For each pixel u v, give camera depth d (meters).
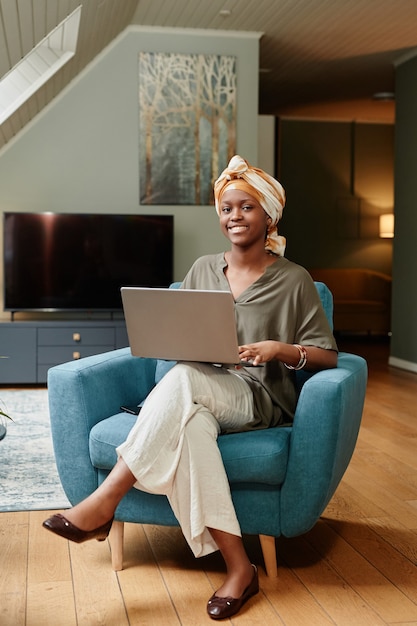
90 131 5.67
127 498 2.08
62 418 2.15
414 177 6.11
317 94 7.83
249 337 2.19
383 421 4.17
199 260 2.38
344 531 2.43
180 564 2.16
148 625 1.79
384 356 7.09
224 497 1.92
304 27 5.59
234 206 2.21
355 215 9.13
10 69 3.99
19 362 5.33
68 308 5.59
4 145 5.59
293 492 1.99
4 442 3.57
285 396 2.23
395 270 6.46
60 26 4.27
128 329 2.08
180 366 2.03
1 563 2.16
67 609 1.87
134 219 5.61
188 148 5.77
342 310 8.30
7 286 5.53
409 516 2.58
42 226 5.53
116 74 5.66
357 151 9.10
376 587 2.00
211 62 5.74
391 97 7.83
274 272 2.23
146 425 1.94
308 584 2.02
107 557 2.22
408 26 5.54
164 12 5.31
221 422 2.08
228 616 1.83
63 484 2.18
